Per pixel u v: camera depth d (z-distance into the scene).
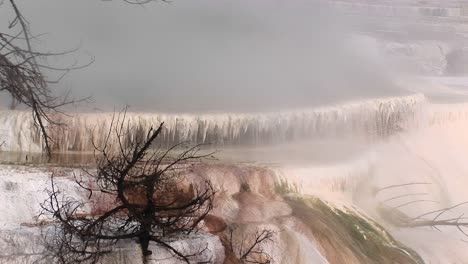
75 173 11.08
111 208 10.51
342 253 11.43
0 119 12.77
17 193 10.29
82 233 9.35
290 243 11.14
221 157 13.92
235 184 12.31
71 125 13.11
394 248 12.47
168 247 9.68
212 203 11.08
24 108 13.45
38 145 12.88
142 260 9.62
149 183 9.80
